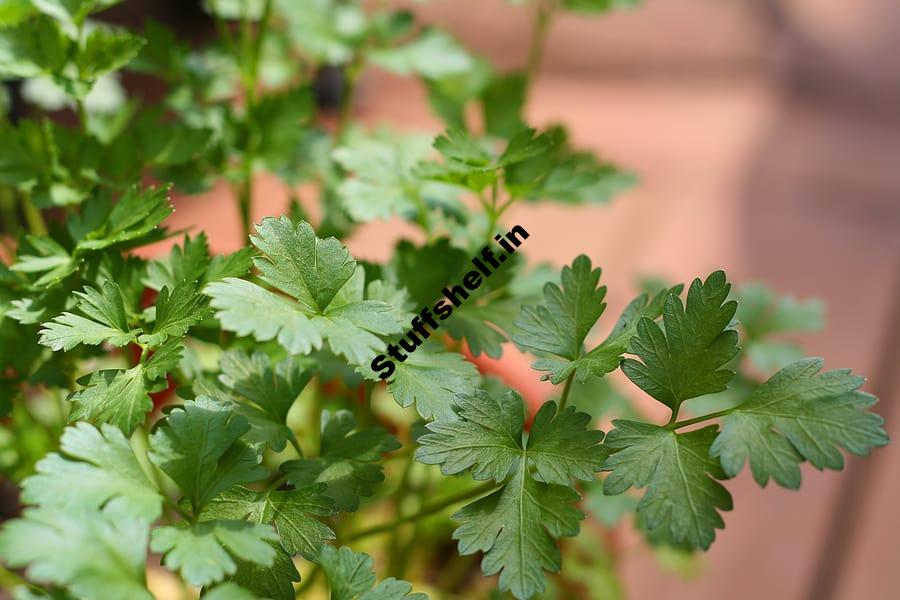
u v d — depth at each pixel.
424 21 0.99
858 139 0.93
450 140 0.40
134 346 0.43
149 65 0.47
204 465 0.35
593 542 0.50
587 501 0.47
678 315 0.36
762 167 0.88
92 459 0.34
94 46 0.41
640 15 1.07
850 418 0.35
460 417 0.36
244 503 0.36
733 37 1.06
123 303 0.37
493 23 1.01
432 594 0.49
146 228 0.38
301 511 0.36
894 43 1.08
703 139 0.90
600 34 1.02
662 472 0.35
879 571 0.59
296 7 0.50
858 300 0.75
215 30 0.84
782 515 0.62
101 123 0.46
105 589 0.32
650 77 0.98
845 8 1.14
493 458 0.36
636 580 0.57
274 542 0.36
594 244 0.76
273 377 0.39
